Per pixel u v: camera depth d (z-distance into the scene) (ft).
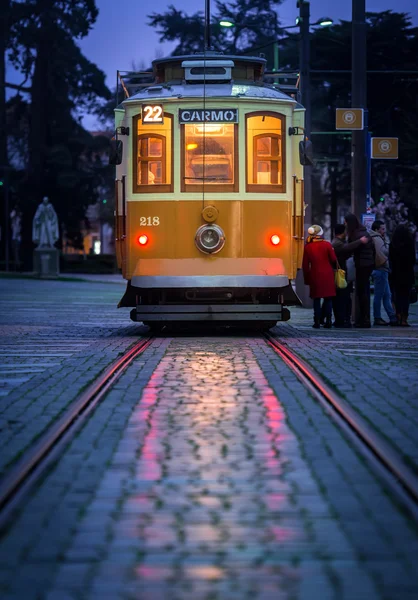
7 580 16.31
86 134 315.58
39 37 295.28
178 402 34.86
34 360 49.11
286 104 65.51
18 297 138.51
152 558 17.40
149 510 20.49
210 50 73.00
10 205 328.90
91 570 16.78
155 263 64.75
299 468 24.25
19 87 304.71
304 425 30.09
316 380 40.09
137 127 65.62
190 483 22.79
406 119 210.59
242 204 64.75
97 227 475.72
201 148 64.90
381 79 215.92
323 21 110.73
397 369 44.21
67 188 304.71
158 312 64.08
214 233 64.44
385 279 77.71
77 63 306.35
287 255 65.31
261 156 65.16
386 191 229.04
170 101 64.95
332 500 21.22
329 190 258.57
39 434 28.68
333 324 77.87
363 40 84.23
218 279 63.10
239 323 70.03
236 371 44.14
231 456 25.70
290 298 65.72
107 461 25.13
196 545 18.13
